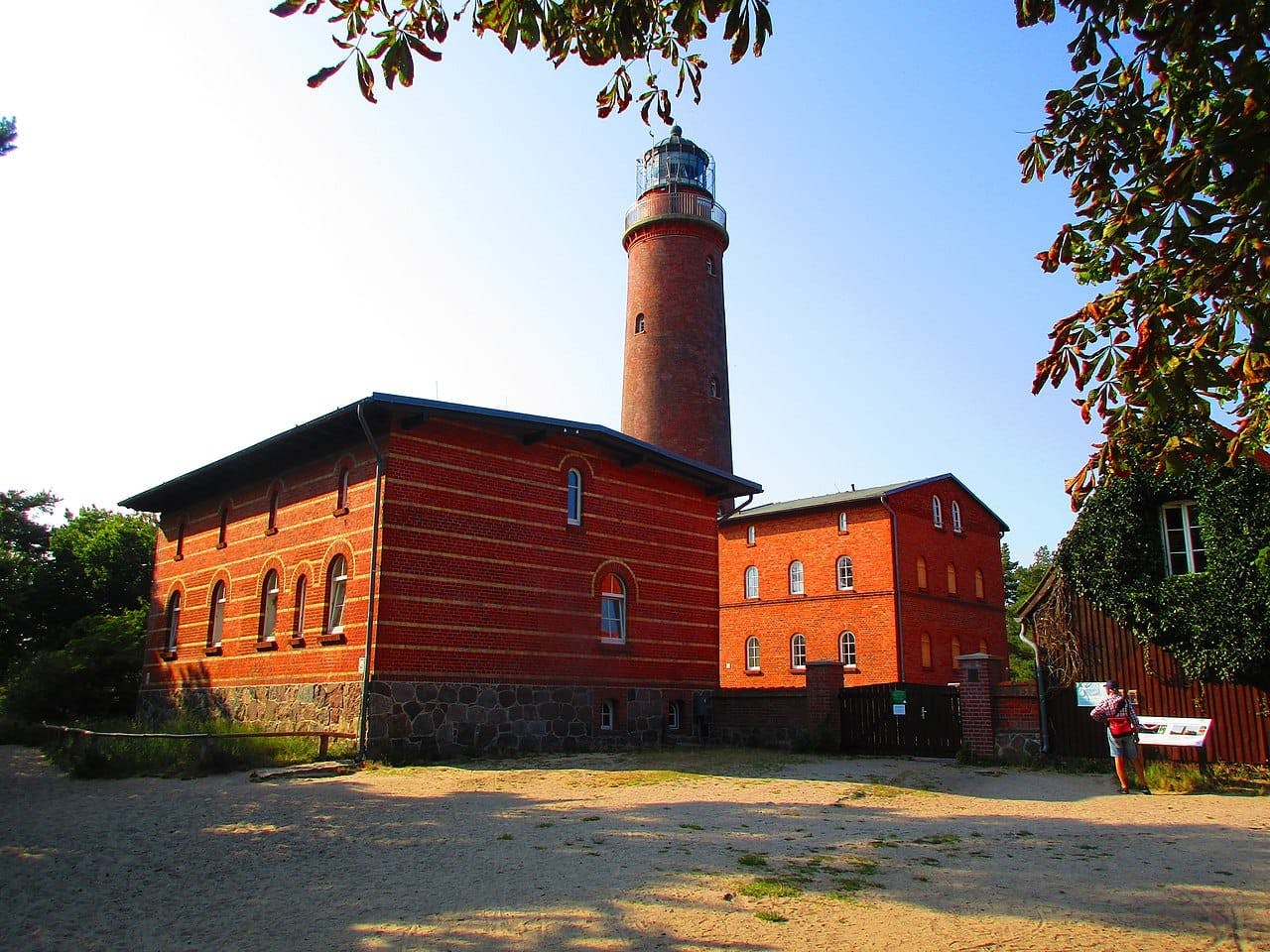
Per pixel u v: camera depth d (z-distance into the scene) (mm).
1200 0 5332
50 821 11625
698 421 35844
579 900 7703
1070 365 6348
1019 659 56688
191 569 27625
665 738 24000
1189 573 18125
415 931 6898
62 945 6688
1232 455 6207
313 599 21500
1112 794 14539
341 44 5676
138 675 30438
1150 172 6309
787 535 40750
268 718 22016
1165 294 6090
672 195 38125
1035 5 6078
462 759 19281
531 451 22422
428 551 20047
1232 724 17422
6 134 15766
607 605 23797
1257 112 5270
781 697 22906
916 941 6746
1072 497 6633
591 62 6539
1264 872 8922
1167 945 6711
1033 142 6836
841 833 10883
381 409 19641
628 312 38344
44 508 42062
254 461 23891
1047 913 7477
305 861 9297
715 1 5484
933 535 39969
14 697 29203
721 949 6520
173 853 9703
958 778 16328
